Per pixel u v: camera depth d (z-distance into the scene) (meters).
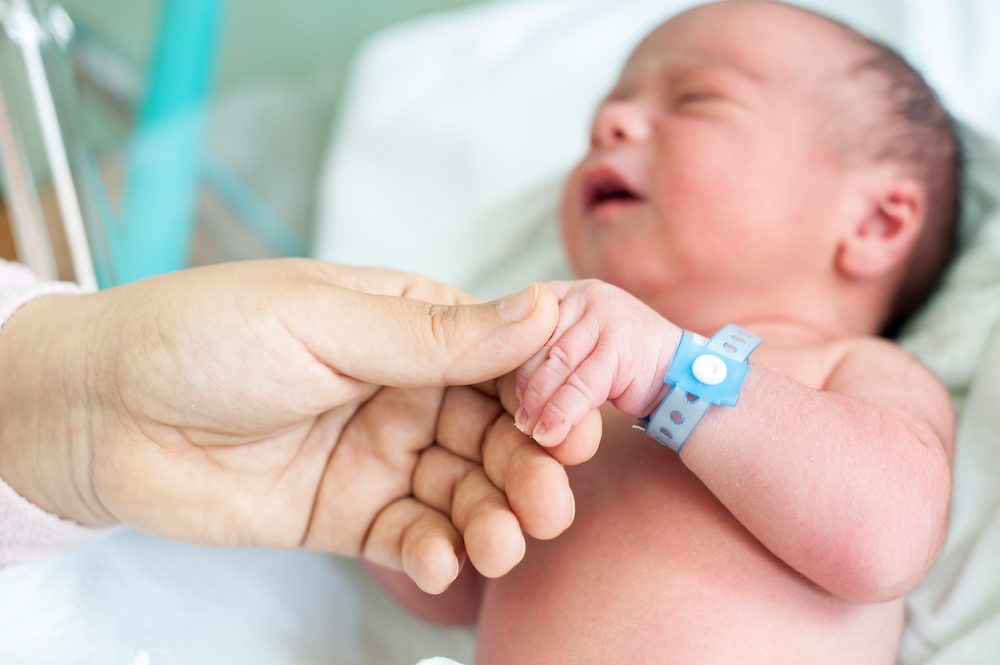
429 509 0.80
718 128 1.13
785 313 1.14
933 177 1.19
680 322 1.15
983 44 1.59
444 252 1.64
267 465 0.77
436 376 0.67
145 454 0.72
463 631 1.05
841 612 0.78
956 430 1.00
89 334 0.70
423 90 1.86
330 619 0.97
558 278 1.48
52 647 0.78
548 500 0.64
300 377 0.68
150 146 1.57
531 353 0.66
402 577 1.01
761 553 0.78
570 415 0.64
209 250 1.67
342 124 1.87
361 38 2.15
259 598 0.94
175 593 0.90
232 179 1.79
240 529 0.78
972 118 1.53
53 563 0.85
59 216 1.23
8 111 1.19
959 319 1.13
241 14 1.89
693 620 0.75
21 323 0.75
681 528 0.80
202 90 1.62
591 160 1.20
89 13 1.53
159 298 0.70
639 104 1.24
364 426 0.81
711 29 1.26
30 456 0.73
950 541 0.93
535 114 1.78
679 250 1.12
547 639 0.78
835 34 1.23
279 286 0.69
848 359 0.95
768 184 1.11
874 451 0.72
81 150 1.32
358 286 0.81
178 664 0.82
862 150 1.14
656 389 0.72
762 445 0.71
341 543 0.83
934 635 0.87
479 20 1.98
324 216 1.75
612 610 0.77
